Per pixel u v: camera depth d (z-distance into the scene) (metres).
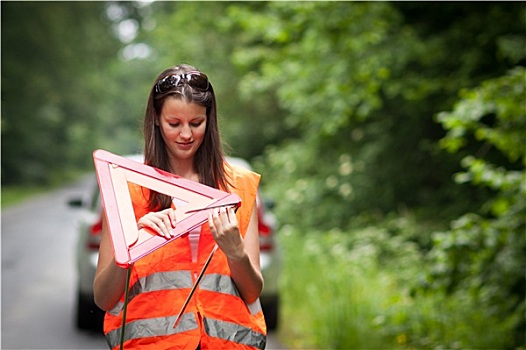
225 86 16.70
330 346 6.00
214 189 2.33
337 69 9.08
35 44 32.94
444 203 10.67
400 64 9.39
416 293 5.36
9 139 34.00
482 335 5.50
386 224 10.48
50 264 10.97
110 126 62.47
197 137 2.38
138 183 2.34
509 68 9.10
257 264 2.45
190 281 2.38
